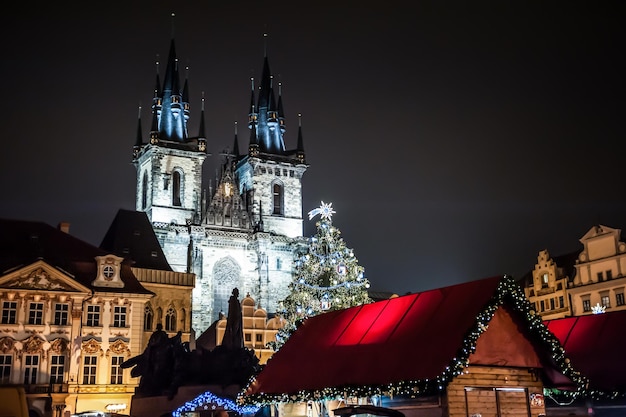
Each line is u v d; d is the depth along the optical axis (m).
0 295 68.31
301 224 142.88
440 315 30.94
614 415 37.88
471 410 30.58
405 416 31.59
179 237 124.69
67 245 77.19
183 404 47.22
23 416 24.50
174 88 138.50
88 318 72.50
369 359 31.83
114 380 71.94
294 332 38.78
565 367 31.48
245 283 128.25
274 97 151.50
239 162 148.00
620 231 83.50
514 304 30.77
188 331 91.56
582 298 87.00
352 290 75.62
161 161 131.25
